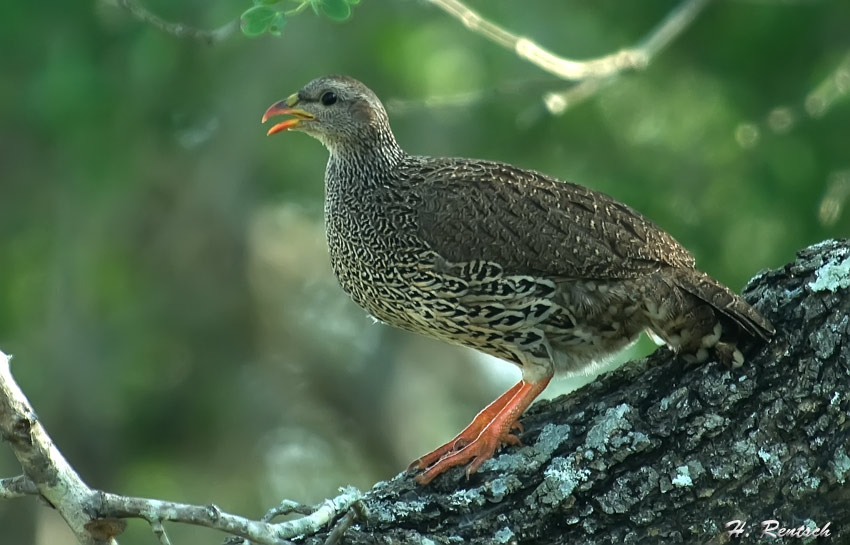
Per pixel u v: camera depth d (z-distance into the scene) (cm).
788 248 1399
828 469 659
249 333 1816
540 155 1600
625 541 679
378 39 1627
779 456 667
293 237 1953
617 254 807
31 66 1580
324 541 673
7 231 1758
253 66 1664
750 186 1438
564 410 736
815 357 672
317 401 1858
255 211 1784
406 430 1823
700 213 1462
